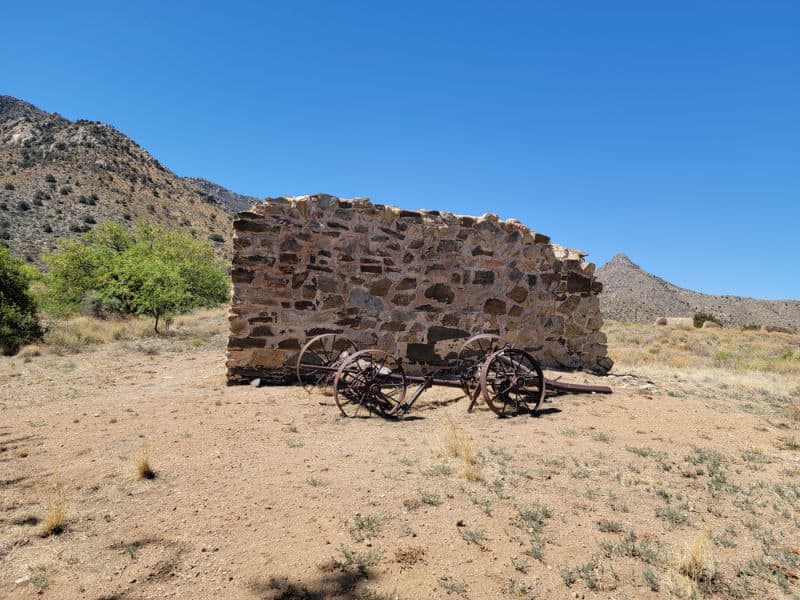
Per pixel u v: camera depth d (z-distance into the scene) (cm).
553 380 884
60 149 11206
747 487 473
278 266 946
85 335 1631
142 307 1947
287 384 939
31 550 344
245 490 451
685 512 420
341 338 968
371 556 343
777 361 1853
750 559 345
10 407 751
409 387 912
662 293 12031
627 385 979
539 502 433
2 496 428
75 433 610
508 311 1092
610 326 3478
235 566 331
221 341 1678
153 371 1107
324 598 300
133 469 491
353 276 986
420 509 416
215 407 751
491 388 811
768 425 703
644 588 313
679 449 584
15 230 6794
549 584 318
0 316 1459
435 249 1041
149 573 321
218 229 10856
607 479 489
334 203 983
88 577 315
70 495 433
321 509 414
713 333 3316
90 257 2617
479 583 318
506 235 1097
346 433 644
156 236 3544
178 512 405
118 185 10412
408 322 1016
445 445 559
